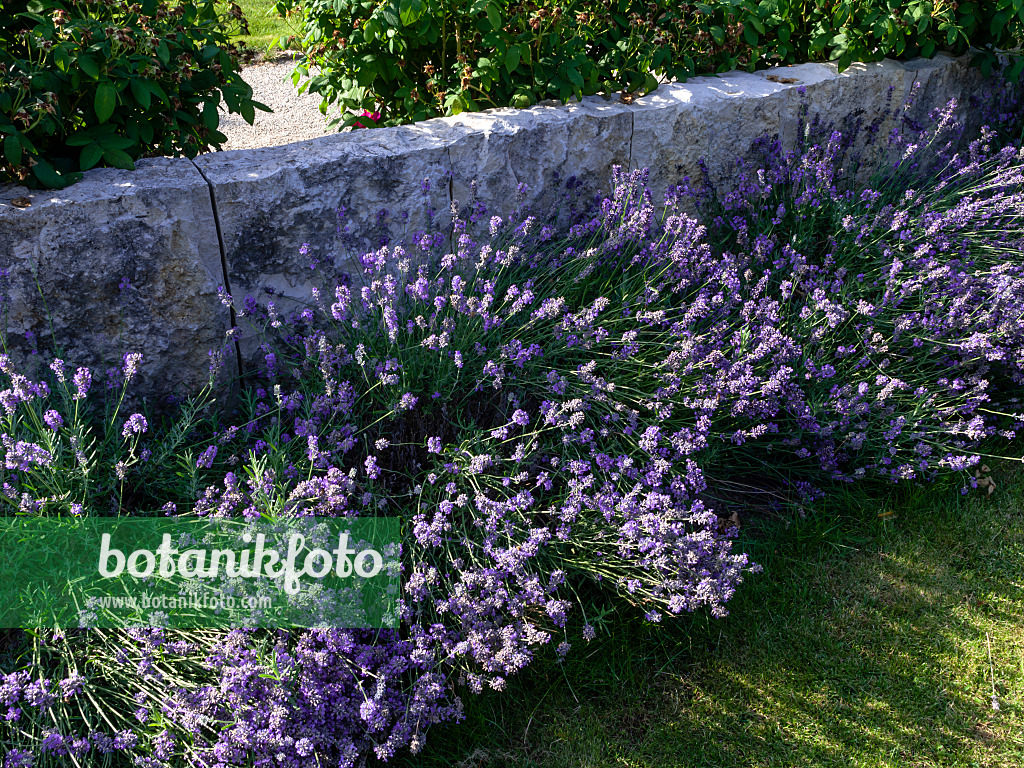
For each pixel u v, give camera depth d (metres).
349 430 2.88
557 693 2.67
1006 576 3.13
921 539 3.28
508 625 2.54
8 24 3.00
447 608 2.49
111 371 3.00
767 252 3.86
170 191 2.95
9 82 2.83
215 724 2.28
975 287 3.71
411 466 3.08
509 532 2.64
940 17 4.73
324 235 3.36
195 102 3.41
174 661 2.39
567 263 3.66
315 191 3.27
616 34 4.16
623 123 3.98
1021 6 4.58
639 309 3.51
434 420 3.16
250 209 3.14
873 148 4.85
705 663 2.79
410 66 4.08
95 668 2.39
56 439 2.61
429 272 3.65
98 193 2.87
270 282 3.32
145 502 2.85
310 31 4.12
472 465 2.73
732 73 4.64
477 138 3.59
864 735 2.58
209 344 3.26
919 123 4.85
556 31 3.90
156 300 3.08
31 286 2.85
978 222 4.11
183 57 3.22
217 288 3.18
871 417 3.43
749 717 2.63
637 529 2.60
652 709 2.65
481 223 3.77
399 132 3.59
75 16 3.07
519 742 2.53
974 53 5.09
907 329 3.67
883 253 3.93
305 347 3.10
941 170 4.61
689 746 2.54
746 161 4.46
